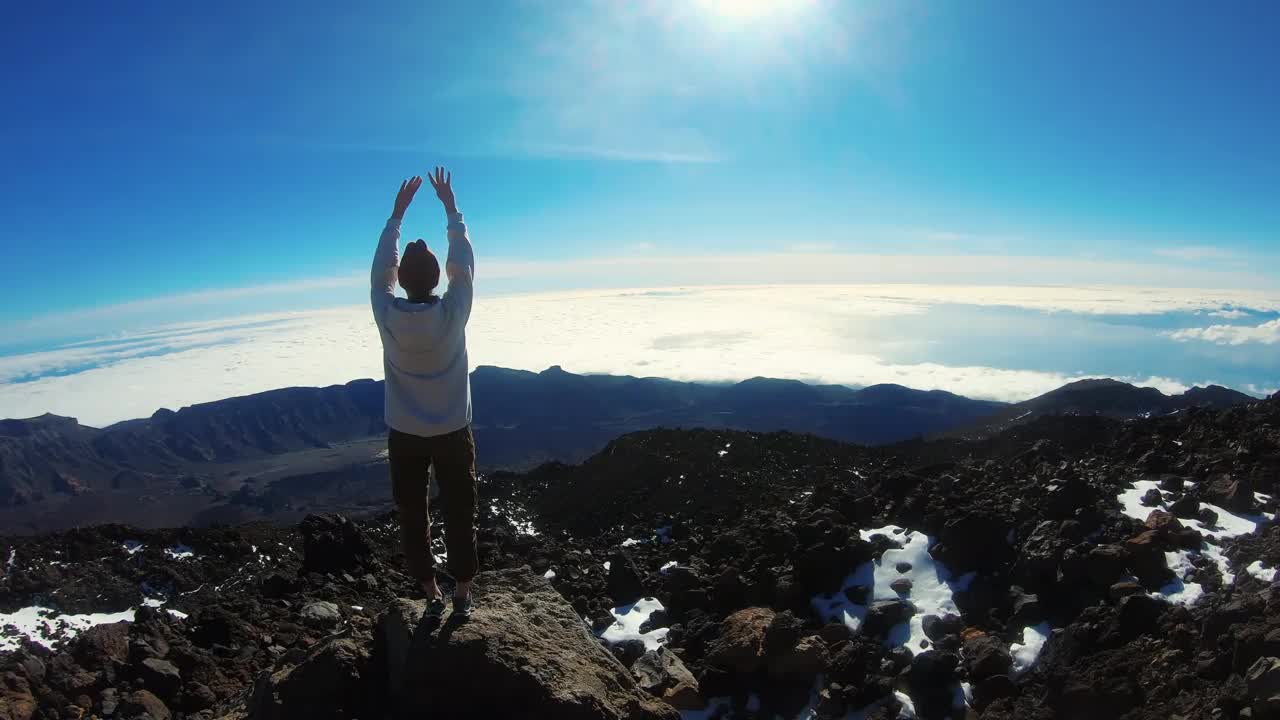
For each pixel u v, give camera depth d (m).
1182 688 6.48
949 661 7.62
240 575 13.03
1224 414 12.91
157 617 8.86
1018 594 8.55
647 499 14.82
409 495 5.17
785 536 10.40
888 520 10.98
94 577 12.58
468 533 5.27
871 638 8.44
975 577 9.12
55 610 11.55
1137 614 7.49
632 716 5.46
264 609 9.71
